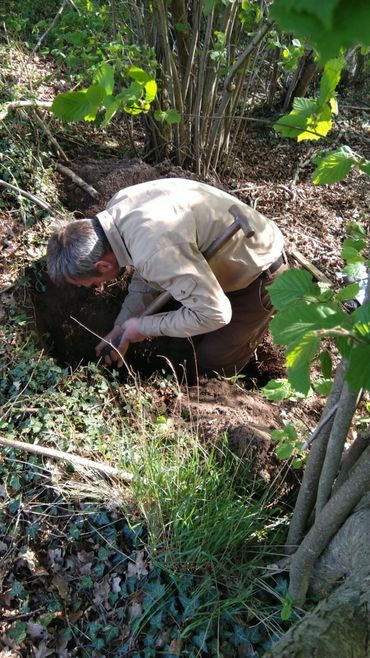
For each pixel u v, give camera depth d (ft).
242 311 9.39
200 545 6.73
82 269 7.46
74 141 12.92
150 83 4.68
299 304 3.41
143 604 6.67
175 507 6.97
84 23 11.80
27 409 7.96
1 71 13.37
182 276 7.19
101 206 11.34
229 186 13.65
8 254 9.79
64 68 14.74
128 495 7.30
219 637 6.48
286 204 13.60
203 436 8.25
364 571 4.95
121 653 6.43
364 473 4.97
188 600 6.62
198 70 12.05
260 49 13.09
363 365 2.87
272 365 11.02
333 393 5.38
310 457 5.87
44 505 7.28
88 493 7.32
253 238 8.42
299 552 6.04
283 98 16.66
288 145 15.48
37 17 16.96
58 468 7.53
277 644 4.39
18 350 8.63
